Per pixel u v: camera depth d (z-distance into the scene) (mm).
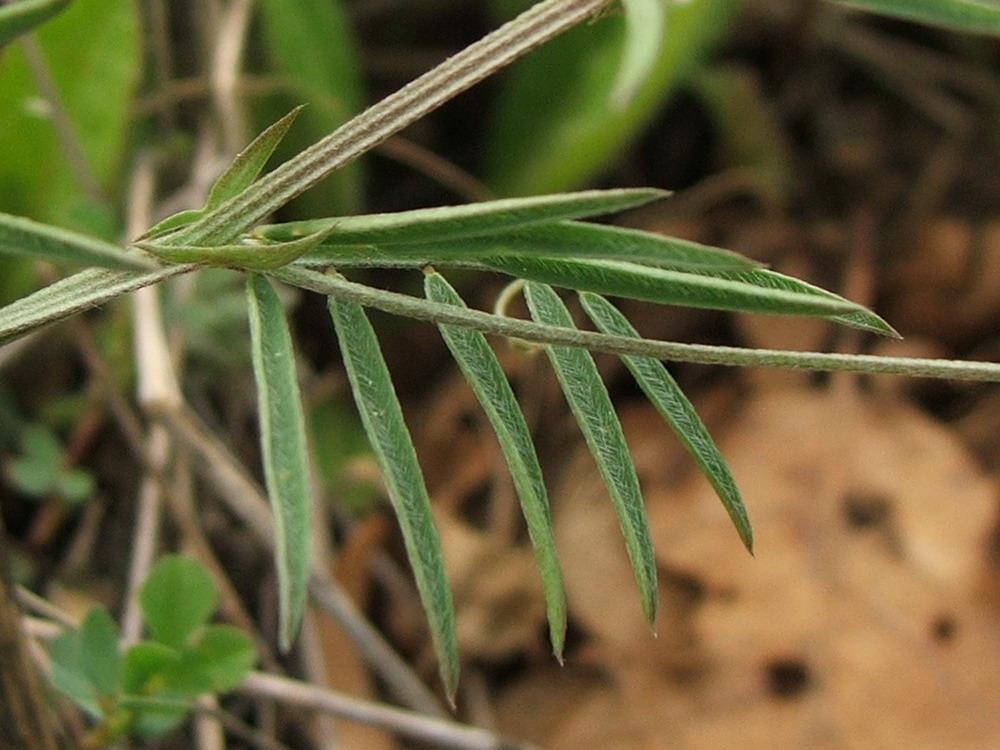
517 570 315
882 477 334
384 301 108
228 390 311
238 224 107
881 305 382
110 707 169
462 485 340
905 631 307
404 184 367
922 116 408
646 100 318
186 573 174
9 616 144
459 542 321
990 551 319
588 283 111
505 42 107
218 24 314
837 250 383
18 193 266
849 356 109
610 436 117
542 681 303
